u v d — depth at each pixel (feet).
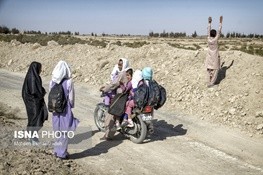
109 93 29.07
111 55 63.21
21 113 34.63
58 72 21.83
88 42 122.01
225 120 33.40
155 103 26.63
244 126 31.83
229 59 44.91
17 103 39.27
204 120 34.27
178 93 41.32
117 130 27.68
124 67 29.60
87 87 51.70
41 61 76.38
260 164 24.31
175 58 51.52
